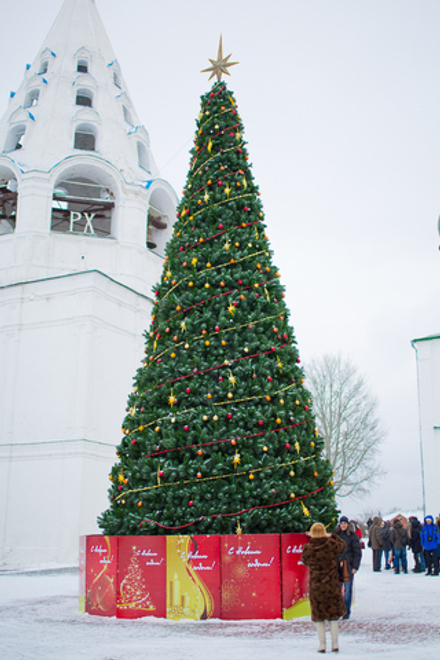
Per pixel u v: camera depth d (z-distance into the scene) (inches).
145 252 1250.6
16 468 1032.8
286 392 430.9
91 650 286.8
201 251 466.9
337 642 284.4
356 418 1534.2
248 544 376.8
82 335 1062.4
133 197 1248.8
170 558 382.9
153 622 363.6
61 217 1305.4
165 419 422.9
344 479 1498.5
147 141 1403.8
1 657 273.4
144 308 1203.9
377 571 785.6
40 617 388.5
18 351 1099.3
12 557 983.0
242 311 442.6
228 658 265.9
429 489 1129.4
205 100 540.1
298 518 405.7
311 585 294.7
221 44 549.6
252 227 484.7
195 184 506.0
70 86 1338.6
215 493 400.2
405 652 277.9
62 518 976.3
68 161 1202.0
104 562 400.2
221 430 407.5
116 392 1104.8
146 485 419.2
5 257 1179.3
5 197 1240.2
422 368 1190.9
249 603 370.6
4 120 1355.8
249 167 513.7
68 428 1024.9
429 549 718.5
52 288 1107.3
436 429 1149.1
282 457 412.8
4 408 1073.5
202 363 427.2
